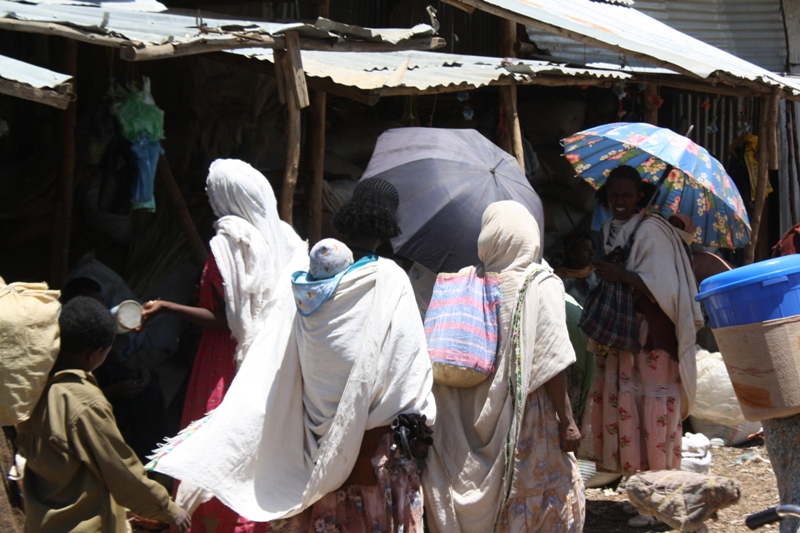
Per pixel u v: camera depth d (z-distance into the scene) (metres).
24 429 2.82
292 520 3.19
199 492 3.30
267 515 3.04
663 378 4.74
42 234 5.76
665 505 4.21
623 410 4.77
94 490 2.78
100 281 5.47
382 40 4.70
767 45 10.83
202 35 4.27
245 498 3.08
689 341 4.67
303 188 6.79
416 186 4.43
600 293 4.77
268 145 6.93
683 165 4.60
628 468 4.76
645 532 4.73
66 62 5.33
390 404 3.04
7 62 3.66
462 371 3.55
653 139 4.76
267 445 3.15
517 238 3.66
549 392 3.60
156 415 4.78
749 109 10.17
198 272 6.02
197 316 3.67
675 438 4.75
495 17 9.57
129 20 4.82
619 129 4.95
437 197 4.38
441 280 3.84
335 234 6.68
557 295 3.59
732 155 9.42
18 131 6.33
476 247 4.34
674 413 4.75
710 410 6.52
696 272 5.49
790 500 3.41
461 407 3.70
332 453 2.96
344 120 8.41
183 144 6.63
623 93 7.34
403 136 4.77
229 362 3.73
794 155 10.16
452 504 3.58
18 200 5.75
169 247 6.10
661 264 4.68
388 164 4.60
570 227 8.55
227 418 3.11
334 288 3.02
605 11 8.59
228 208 3.76
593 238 8.45
